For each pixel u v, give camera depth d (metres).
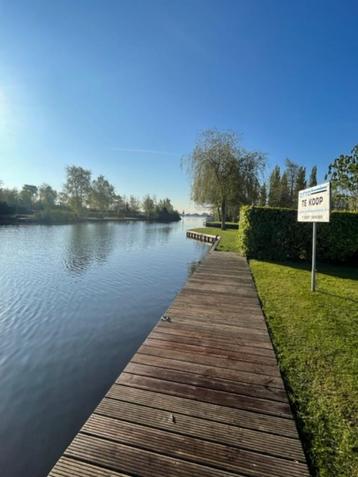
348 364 2.33
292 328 3.11
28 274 8.27
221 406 1.78
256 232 8.23
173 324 3.24
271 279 5.61
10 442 2.21
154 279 7.88
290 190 31.86
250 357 2.46
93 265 9.72
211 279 5.62
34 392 2.87
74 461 1.36
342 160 11.68
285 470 1.32
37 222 31.56
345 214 7.52
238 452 1.42
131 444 1.46
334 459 1.40
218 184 19.73
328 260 7.72
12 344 3.96
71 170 35.03
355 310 3.71
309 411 1.75
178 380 2.08
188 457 1.38
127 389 1.96
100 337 4.21
